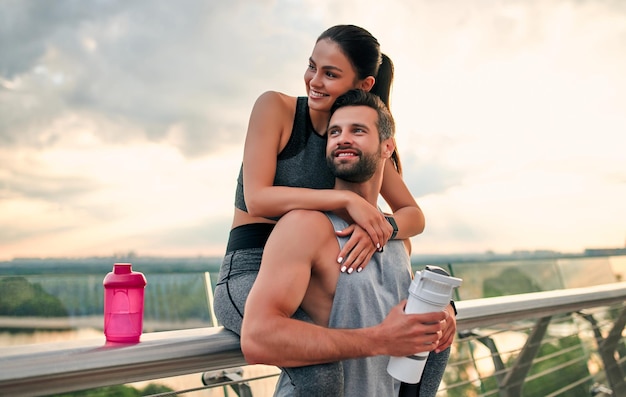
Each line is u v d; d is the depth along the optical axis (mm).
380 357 1508
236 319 1642
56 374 1189
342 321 1455
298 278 1405
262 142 1764
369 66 1813
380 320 1488
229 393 1954
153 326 2180
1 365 1136
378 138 1609
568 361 2762
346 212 1571
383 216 1572
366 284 1483
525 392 2615
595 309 2910
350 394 1459
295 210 1518
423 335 1396
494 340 2559
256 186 1688
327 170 1843
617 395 2912
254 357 1345
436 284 1391
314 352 1326
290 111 1832
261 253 1762
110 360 1265
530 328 2467
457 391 2416
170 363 1359
